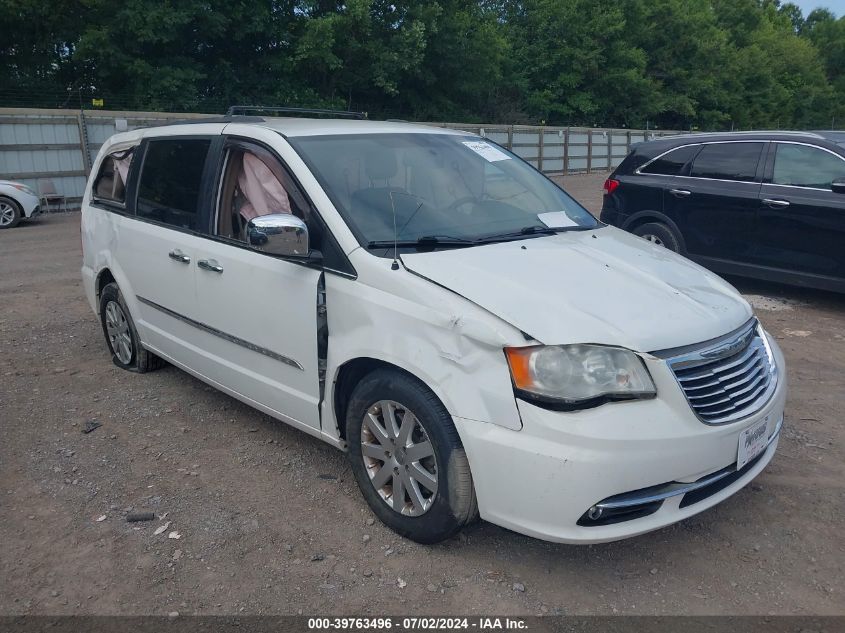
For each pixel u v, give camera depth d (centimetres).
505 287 313
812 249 709
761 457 342
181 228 456
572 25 3997
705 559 328
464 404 298
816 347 620
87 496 381
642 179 852
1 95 2361
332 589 308
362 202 369
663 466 286
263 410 416
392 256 341
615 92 4150
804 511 365
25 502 376
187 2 2411
